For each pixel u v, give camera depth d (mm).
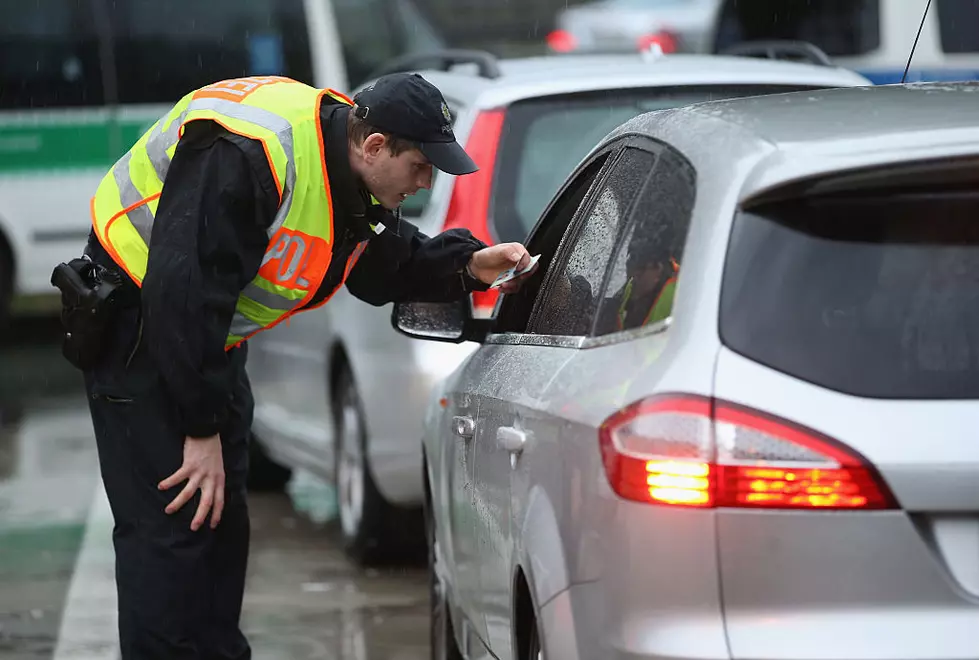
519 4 82625
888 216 9164
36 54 50750
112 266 14055
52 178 50375
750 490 8734
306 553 23562
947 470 8625
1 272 49906
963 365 8836
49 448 32156
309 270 13625
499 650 12188
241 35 52438
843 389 8820
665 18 61094
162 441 13914
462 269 14703
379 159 13453
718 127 10266
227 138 13109
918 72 44844
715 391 8883
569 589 9734
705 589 8812
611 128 19391
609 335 10273
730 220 9305
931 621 8633
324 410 23516
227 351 14289
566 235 12852
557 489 10062
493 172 18953
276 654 18328
